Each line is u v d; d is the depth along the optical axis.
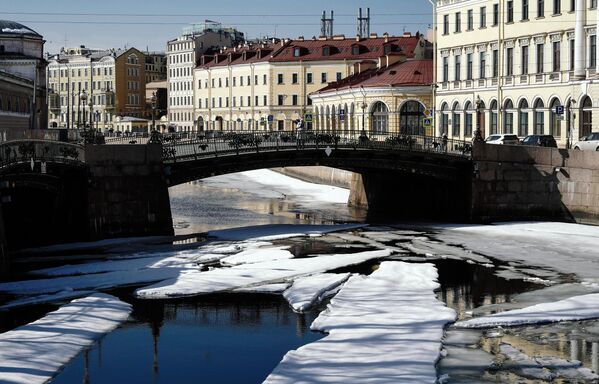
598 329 31.33
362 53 138.88
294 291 37.28
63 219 54.03
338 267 44.38
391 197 73.88
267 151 58.16
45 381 25.59
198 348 29.06
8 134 60.09
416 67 100.56
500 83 81.88
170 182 56.34
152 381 25.70
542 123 76.75
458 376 25.83
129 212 54.81
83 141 59.47
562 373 26.11
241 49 158.62
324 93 117.25
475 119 85.94
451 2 89.88
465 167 63.47
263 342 29.80
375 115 100.00
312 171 103.75
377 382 24.62
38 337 30.02
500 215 63.25
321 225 62.62
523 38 78.69
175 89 180.38
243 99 153.50
